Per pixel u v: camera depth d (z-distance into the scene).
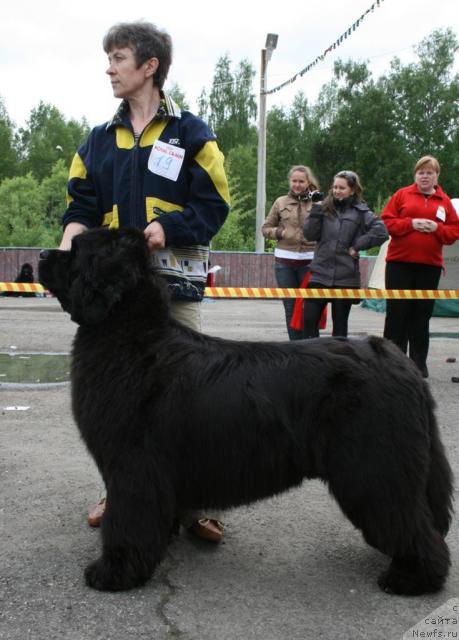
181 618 2.75
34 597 2.91
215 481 2.90
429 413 3.08
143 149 3.63
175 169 3.59
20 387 6.85
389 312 7.67
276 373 2.90
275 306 19.97
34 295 22.34
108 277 2.94
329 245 7.09
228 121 58.91
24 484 4.29
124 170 3.65
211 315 16.05
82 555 3.33
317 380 2.88
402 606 2.87
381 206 44.97
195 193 3.60
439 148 51.72
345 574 3.18
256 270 25.88
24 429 5.48
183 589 3.00
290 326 8.01
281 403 2.86
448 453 4.99
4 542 3.46
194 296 3.69
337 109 58.03
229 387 2.87
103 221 3.86
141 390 2.91
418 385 3.02
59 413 5.98
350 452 2.84
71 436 5.32
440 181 51.78
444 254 15.89
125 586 2.95
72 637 2.60
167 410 2.88
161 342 3.02
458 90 51.66
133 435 2.90
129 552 2.92
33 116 75.56
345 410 2.85
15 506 3.94
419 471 2.91
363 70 53.97
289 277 8.05
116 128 3.75
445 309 16.33
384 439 2.85
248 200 53.50
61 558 3.29
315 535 3.64
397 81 53.00
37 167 68.50
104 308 2.96
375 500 2.87
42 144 68.88
